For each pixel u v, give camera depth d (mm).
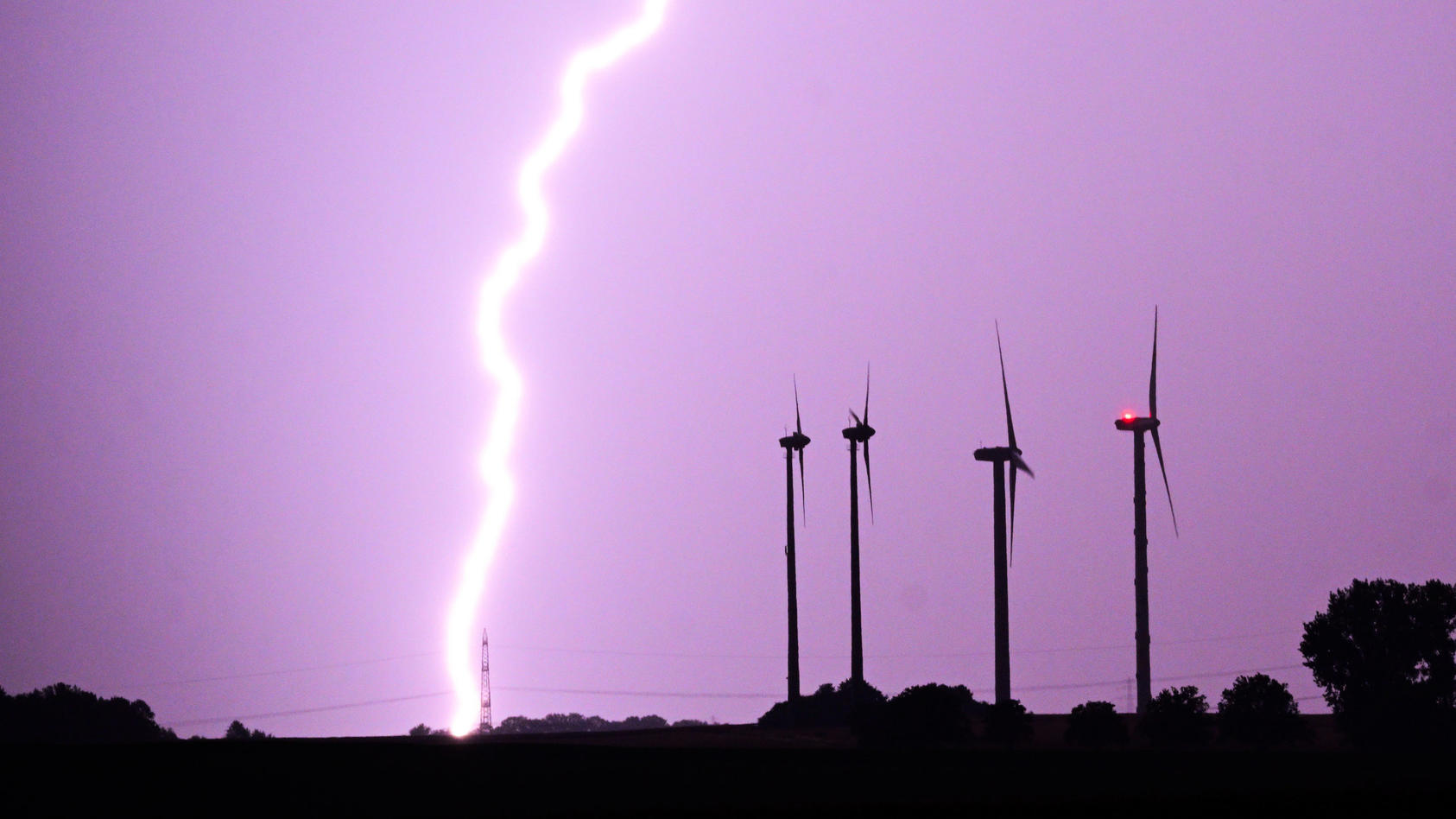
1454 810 75938
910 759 99875
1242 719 117562
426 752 107500
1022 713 124312
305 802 81375
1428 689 114250
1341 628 119750
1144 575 139750
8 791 85500
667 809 78188
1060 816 74875
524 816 76062
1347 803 78188
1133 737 122125
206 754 104812
